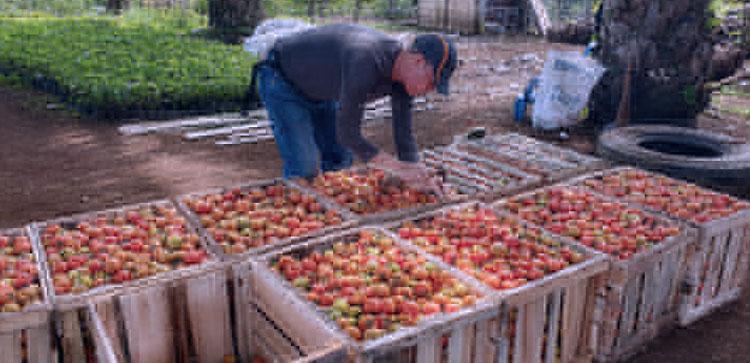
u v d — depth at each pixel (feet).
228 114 35.50
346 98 13.10
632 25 32.60
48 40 50.55
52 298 10.44
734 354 13.92
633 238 13.71
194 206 14.65
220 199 15.40
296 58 14.67
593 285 12.65
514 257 12.82
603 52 34.30
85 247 12.59
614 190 17.07
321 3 84.79
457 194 17.99
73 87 34.99
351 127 13.46
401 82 13.52
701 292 15.05
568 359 12.81
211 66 41.70
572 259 12.61
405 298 11.05
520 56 57.57
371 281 11.40
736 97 41.50
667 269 13.85
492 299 10.80
